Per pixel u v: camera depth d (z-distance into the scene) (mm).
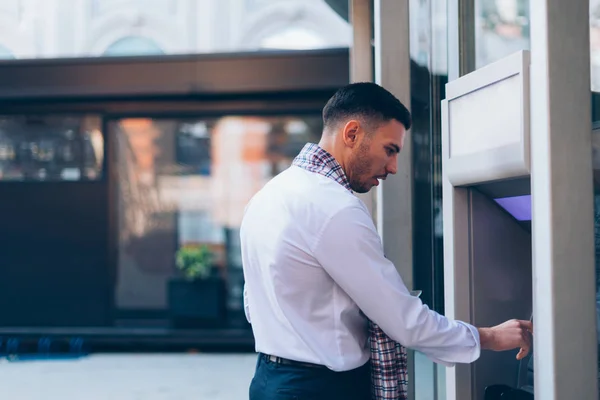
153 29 10367
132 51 10383
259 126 6938
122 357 6379
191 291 6648
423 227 2059
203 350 6648
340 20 10031
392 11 2078
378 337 1461
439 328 1392
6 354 6512
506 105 1358
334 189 1422
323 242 1385
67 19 10305
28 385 5336
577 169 1188
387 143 1497
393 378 1461
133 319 7000
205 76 6117
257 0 10219
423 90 2094
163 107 6504
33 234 6711
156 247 7027
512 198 1611
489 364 1744
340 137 1508
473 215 1684
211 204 7000
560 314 1181
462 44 2059
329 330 1429
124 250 7031
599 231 1488
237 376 5586
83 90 6207
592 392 1188
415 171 2068
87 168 6695
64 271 6695
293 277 1423
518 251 1724
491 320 1699
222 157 6980
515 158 1324
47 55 10258
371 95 1490
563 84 1185
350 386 1441
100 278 6676
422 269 2047
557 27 1182
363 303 1389
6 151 6727
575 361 1187
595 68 1559
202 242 7004
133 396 4965
